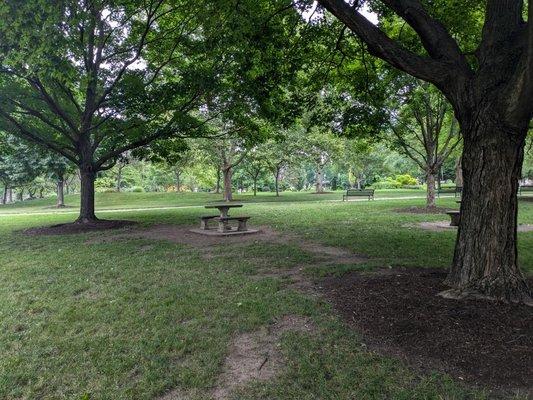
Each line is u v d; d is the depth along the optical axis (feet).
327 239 32.53
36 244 33.88
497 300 14.87
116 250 29.53
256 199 108.88
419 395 10.12
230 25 25.67
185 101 46.62
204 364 11.97
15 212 87.04
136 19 46.93
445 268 21.45
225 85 41.45
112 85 44.32
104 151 56.24
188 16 39.50
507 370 10.94
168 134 46.65
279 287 19.19
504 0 15.85
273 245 30.37
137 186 182.91
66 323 15.14
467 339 12.40
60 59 23.38
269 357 12.39
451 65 16.53
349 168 160.45
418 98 51.47
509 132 15.15
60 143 48.14
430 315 13.98
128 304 17.04
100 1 31.81
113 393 10.60
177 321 15.19
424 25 17.17
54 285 20.20
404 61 16.66
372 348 12.59
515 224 15.78
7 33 21.33
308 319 15.08
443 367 11.28
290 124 35.60
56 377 11.43
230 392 10.60
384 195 112.06
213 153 96.12
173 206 89.71
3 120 43.73
